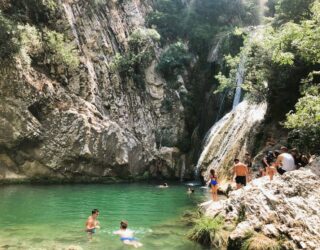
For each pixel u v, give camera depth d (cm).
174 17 4219
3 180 2569
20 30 2677
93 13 3553
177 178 3403
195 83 3953
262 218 1123
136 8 4075
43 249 1060
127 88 3547
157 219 1527
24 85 2634
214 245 1112
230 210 1273
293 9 2423
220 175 2466
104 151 2892
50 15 3138
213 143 2934
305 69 2134
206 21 4375
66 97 2881
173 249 1086
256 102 2581
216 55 3903
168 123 3634
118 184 2838
